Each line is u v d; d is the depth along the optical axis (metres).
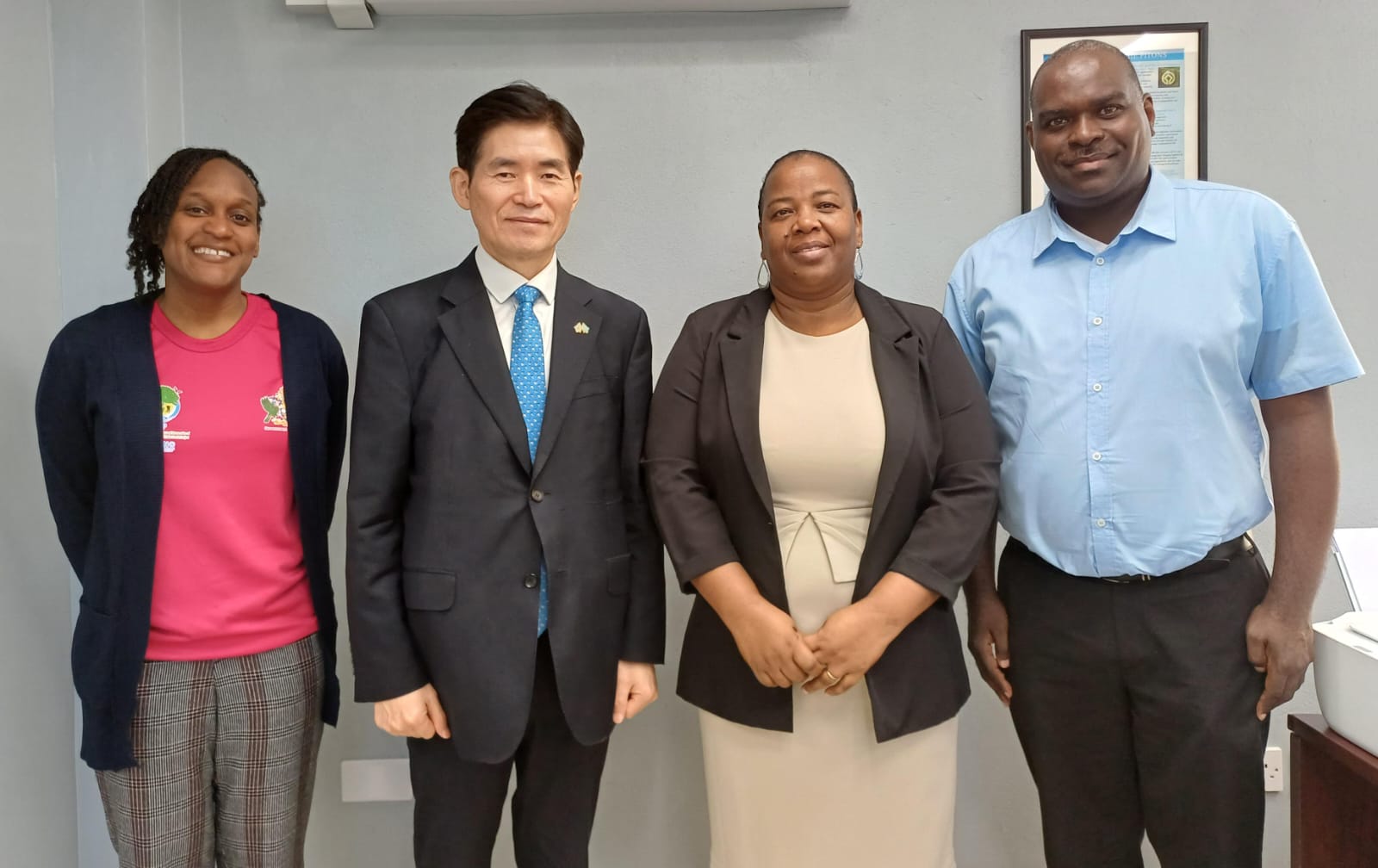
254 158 1.88
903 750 1.39
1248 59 1.87
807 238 1.35
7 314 1.60
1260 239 1.35
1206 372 1.35
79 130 1.76
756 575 1.37
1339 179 1.88
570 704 1.30
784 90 1.89
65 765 1.73
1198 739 1.33
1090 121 1.34
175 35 1.86
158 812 1.34
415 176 1.89
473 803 1.37
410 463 1.36
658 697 1.94
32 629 1.65
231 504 1.38
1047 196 1.50
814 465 1.36
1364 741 1.20
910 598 1.29
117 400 1.34
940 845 1.42
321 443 1.47
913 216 1.91
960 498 1.33
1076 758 1.44
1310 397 1.36
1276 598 1.34
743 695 1.39
